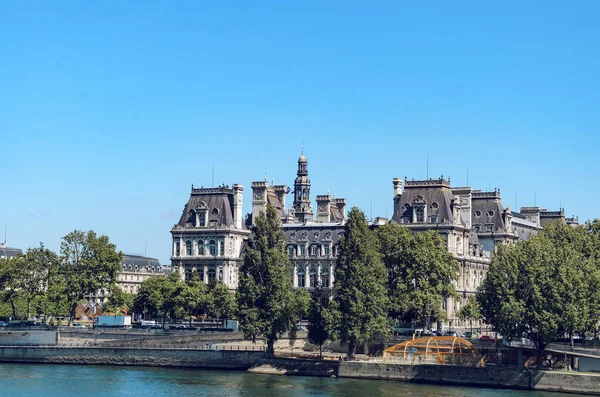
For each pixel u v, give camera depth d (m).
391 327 195.38
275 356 195.25
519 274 179.50
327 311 189.62
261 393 162.00
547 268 177.12
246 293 195.50
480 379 172.62
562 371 171.12
